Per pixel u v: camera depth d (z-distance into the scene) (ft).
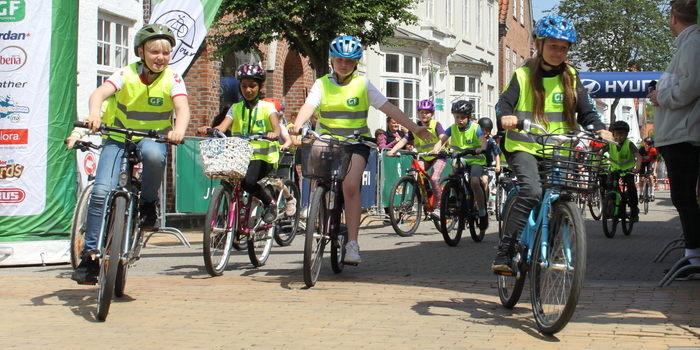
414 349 14.01
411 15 41.57
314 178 20.43
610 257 28.68
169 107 18.63
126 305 18.13
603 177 39.58
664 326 15.60
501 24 118.42
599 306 17.70
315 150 20.27
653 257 28.63
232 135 25.81
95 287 20.81
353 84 21.42
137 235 18.28
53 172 26.35
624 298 18.69
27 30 26.13
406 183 36.58
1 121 25.99
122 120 18.37
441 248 31.27
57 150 26.45
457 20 94.32
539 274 15.47
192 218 41.04
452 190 31.99
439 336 14.93
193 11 34.50
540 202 15.74
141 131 17.34
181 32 34.42
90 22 39.06
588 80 43.32
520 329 15.51
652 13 96.73
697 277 21.17
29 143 26.04
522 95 16.43
